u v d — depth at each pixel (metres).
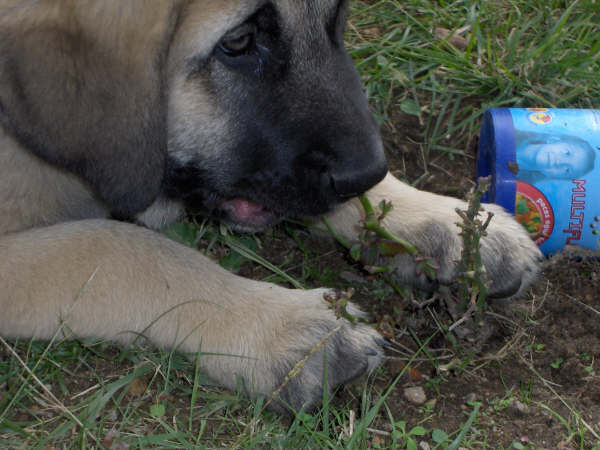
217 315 0.78
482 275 0.79
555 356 0.83
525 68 1.03
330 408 0.78
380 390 0.80
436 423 0.78
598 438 0.77
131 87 0.76
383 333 0.82
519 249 0.84
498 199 0.86
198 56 0.77
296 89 0.79
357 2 1.11
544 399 0.80
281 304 0.79
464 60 1.03
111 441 0.75
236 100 0.79
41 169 0.80
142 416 0.77
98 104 0.76
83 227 0.80
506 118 0.87
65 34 0.76
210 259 0.85
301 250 0.90
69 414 0.75
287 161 0.80
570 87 1.02
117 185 0.77
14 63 0.76
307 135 0.79
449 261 0.84
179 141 0.80
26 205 0.80
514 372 0.82
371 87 1.02
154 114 0.76
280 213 0.82
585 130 0.86
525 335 0.84
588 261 0.88
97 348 0.80
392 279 0.86
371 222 0.82
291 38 0.77
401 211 0.86
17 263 0.78
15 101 0.76
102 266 0.78
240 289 0.79
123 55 0.76
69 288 0.77
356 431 0.75
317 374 0.77
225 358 0.77
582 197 0.86
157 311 0.78
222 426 0.77
